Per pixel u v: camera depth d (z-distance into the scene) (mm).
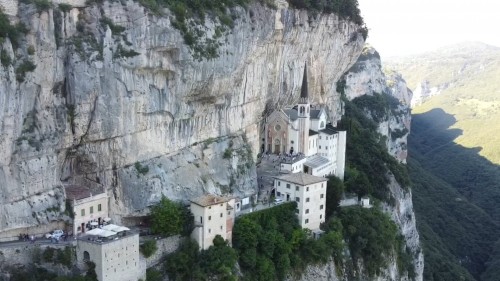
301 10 166625
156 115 120250
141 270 110938
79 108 106812
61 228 108188
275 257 136625
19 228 101562
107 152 114000
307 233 148250
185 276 117812
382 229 168750
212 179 136375
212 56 125625
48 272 101562
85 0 109188
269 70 161125
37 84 101062
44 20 100750
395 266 172500
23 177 101000
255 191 148875
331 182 162875
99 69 107500
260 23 143625
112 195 116000
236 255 126812
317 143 182375
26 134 100875
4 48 95125
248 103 152750
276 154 170750
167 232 118625
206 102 132875
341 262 151750
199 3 125625
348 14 198250
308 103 174000
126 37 110750
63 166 112375
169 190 123562
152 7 114125
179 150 129375
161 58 116688
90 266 102562
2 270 98500
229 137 145250
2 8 97250
